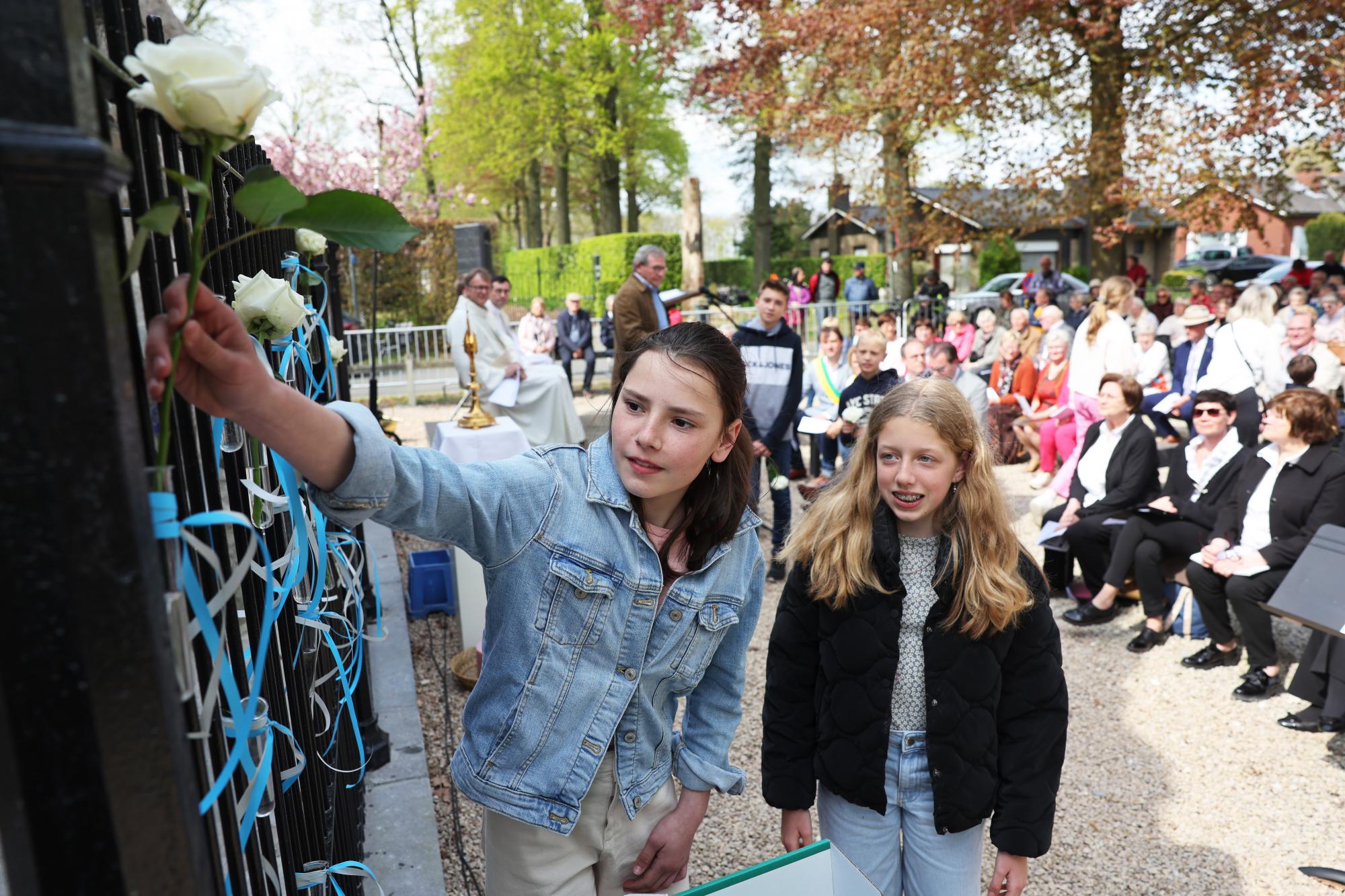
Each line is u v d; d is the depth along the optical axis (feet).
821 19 45.32
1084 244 92.94
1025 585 6.28
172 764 2.03
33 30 1.75
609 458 5.03
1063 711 6.53
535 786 4.99
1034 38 44.37
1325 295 28.99
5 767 1.88
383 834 9.46
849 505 6.55
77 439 1.86
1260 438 23.18
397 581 17.08
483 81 81.35
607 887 5.57
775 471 18.54
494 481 4.68
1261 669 13.79
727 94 51.49
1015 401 27.81
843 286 89.71
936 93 44.60
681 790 5.90
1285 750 12.35
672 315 37.04
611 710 5.04
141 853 1.99
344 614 6.10
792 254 118.32
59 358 1.83
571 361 43.96
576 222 136.98
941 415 6.16
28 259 1.78
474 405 14.87
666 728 5.53
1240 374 23.47
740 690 6.02
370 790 10.26
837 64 47.19
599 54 81.10
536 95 82.12
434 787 10.80
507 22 79.92
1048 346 26.03
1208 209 44.42
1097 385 23.00
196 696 2.64
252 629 4.11
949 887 6.47
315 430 3.32
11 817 1.91
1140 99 44.78
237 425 3.80
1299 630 15.99
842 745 6.57
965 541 6.30
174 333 2.62
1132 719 13.35
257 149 6.08
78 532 1.86
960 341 37.11
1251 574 13.57
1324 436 13.44
